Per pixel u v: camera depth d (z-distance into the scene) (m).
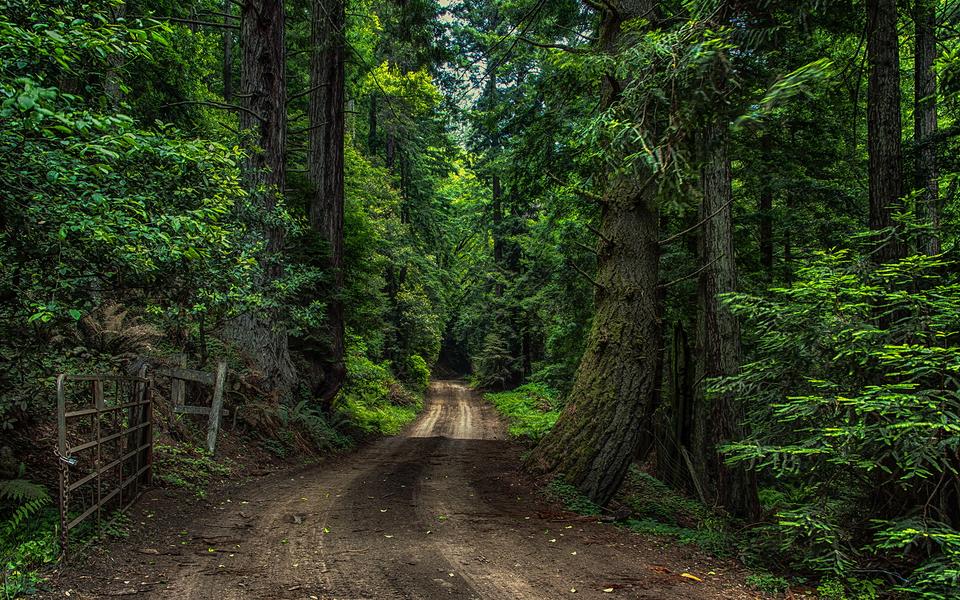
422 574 4.64
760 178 12.73
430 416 29.95
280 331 12.55
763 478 13.07
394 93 21.17
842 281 5.70
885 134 7.11
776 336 6.12
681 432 12.02
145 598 3.89
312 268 12.59
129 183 4.63
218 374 9.59
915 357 4.98
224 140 9.82
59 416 4.29
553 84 12.20
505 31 19.67
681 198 3.83
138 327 9.23
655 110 4.18
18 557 4.13
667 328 14.45
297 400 14.09
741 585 4.99
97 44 3.76
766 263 14.05
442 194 48.47
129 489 6.15
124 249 4.46
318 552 5.16
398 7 14.45
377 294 23.73
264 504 7.11
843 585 5.01
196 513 6.37
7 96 3.19
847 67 8.37
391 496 7.80
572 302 16.47
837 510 6.09
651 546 6.15
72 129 3.63
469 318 44.47
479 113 15.26
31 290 4.56
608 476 8.32
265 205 9.75
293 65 22.73
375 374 27.20
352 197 23.33
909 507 5.55
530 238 22.95
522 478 8.95
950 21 7.76
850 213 12.74
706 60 3.63
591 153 4.49
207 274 5.97
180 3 14.51
